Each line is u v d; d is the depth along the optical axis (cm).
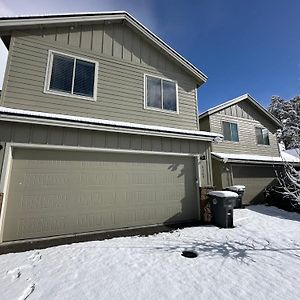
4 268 342
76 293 270
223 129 1218
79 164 571
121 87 716
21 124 508
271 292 276
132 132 621
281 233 559
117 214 594
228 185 1053
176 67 852
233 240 499
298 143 623
